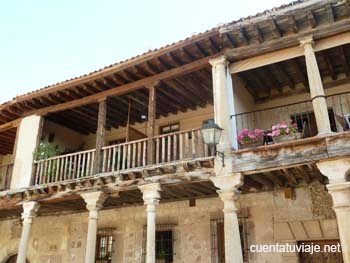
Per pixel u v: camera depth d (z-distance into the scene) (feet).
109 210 41.14
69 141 45.27
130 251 38.14
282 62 30.68
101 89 34.81
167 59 30.37
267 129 34.86
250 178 28.50
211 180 26.63
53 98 36.70
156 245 36.81
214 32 27.76
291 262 30.04
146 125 42.73
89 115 41.11
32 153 37.35
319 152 23.57
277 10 25.96
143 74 32.40
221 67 29.04
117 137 44.52
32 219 35.60
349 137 22.99
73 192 33.19
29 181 36.14
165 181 28.86
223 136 27.12
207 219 34.91
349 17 25.73
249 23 26.63
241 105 32.30
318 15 25.98
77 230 42.60
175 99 36.94
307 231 30.25
